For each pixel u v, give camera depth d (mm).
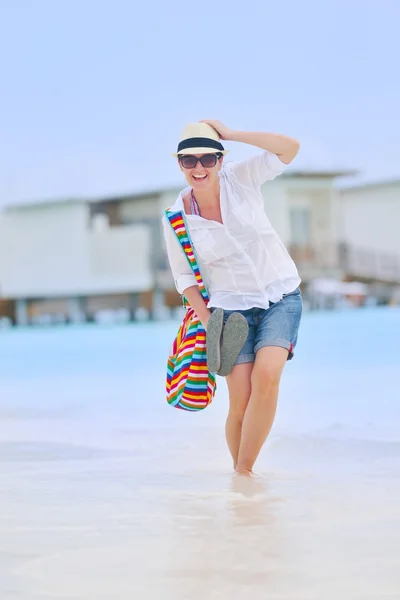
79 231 39062
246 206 5613
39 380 12891
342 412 8453
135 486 5438
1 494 5281
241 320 5504
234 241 5602
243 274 5668
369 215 45094
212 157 5523
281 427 7633
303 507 4773
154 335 25531
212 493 5172
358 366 13242
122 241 38344
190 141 5535
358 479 5488
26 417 8781
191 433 7555
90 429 7891
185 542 4133
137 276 38062
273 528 4348
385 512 4625
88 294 39562
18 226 40531
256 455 5727
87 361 16250
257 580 3570
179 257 5766
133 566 3783
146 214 39719
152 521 4551
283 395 9977
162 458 6410
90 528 4438
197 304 5742
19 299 41438
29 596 3447
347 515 4582
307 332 23156
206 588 3492
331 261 39156
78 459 6438
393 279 41750
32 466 6191
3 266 40844
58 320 42969
